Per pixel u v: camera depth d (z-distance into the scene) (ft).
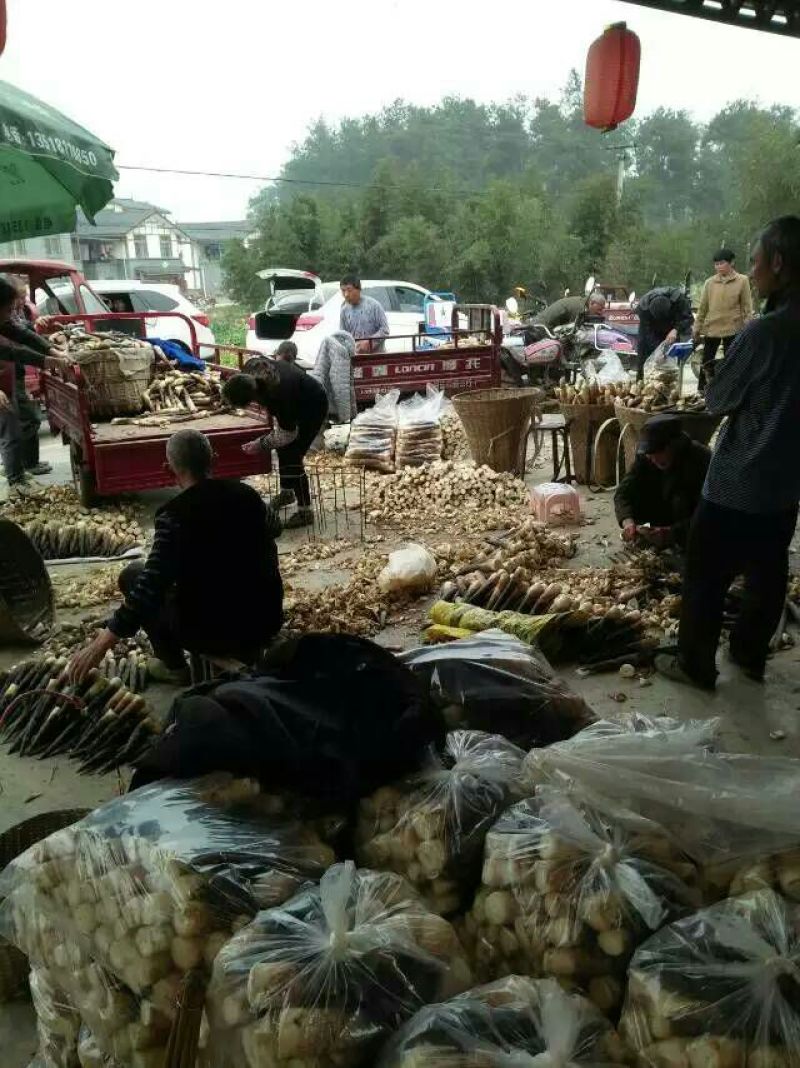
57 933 6.20
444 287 102.27
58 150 13.56
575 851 5.73
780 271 10.80
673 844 5.97
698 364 39.65
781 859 5.75
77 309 39.86
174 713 7.38
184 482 10.85
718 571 12.19
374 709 7.00
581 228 108.37
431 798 6.51
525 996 4.91
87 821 6.28
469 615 14.65
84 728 12.17
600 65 17.90
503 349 35.88
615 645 14.12
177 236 178.19
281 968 4.98
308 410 20.99
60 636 15.56
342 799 6.71
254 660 11.00
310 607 15.90
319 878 5.98
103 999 5.70
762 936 4.93
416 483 24.58
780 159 86.84
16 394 26.25
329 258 106.32
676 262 101.91
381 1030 4.84
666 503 16.44
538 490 21.56
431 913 5.66
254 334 46.24
